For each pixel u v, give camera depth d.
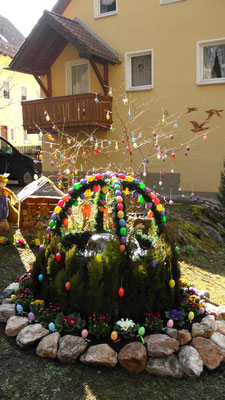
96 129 12.47
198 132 11.95
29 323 3.45
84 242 4.29
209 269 5.88
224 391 2.82
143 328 3.12
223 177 9.94
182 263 5.94
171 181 12.45
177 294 3.59
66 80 14.41
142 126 12.82
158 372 2.94
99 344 3.10
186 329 3.29
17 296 3.83
